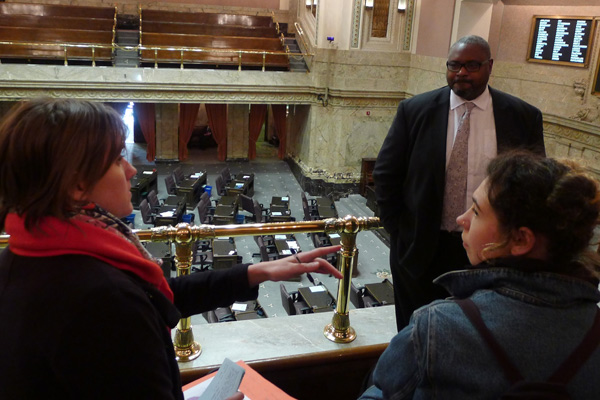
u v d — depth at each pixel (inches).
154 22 573.6
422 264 73.6
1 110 579.5
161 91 519.5
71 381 30.5
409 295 79.0
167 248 387.9
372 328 88.9
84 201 33.5
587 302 33.5
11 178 31.2
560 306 32.4
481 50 67.3
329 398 82.4
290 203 576.1
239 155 719.1
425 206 71.5
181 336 77.2
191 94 528.4
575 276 33.7
